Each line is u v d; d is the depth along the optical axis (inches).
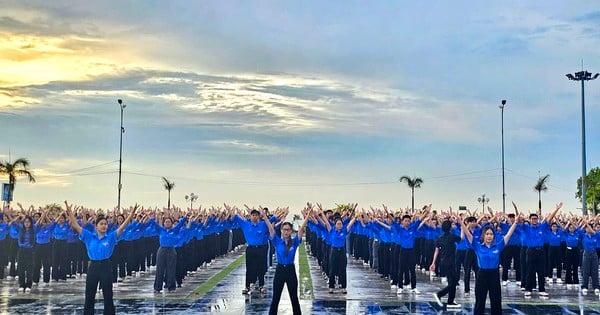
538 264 845.2
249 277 833.5
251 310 705.0
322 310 709.9
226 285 949.2
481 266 577.0
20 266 885.8
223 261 1437.0
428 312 698.8
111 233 586.6
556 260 1029.2
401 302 772.6
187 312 691.4
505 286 974.4
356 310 711.1
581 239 963.3
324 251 1101.1
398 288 859.4
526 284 849.5
